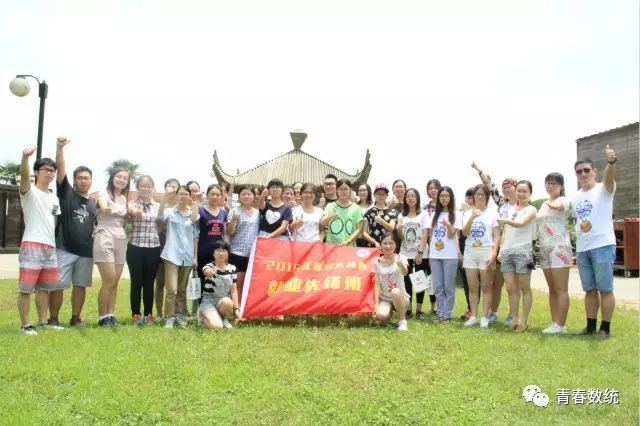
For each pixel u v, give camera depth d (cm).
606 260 864
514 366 695
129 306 1160
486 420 538
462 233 1024
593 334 879
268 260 948
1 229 2461
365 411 542
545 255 920
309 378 629
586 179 895
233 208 995
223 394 580
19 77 1150
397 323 944
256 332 820
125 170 882
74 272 869
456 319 1049
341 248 988
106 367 643
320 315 976
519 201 924
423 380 642
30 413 511
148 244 902
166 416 527
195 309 1012
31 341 738
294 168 2128
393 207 1123
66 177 862
